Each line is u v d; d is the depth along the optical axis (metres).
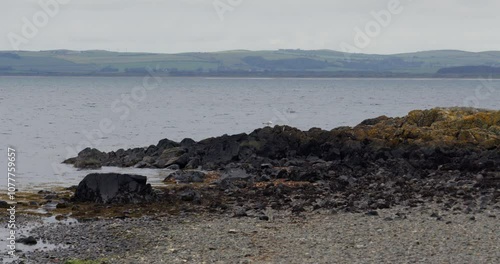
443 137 41.62
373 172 36.84
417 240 20.94
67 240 22.27
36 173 42.25
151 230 23.67
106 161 46.41
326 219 24.97
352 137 44.03
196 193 30.14
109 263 19.17
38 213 27.19
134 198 29.28
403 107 126.75
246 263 18.86
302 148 43.50
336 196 29.80
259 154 43.47
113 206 28.53
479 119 44.16
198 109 121.00
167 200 29.70
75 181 38.59
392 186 32.34
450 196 29.27
